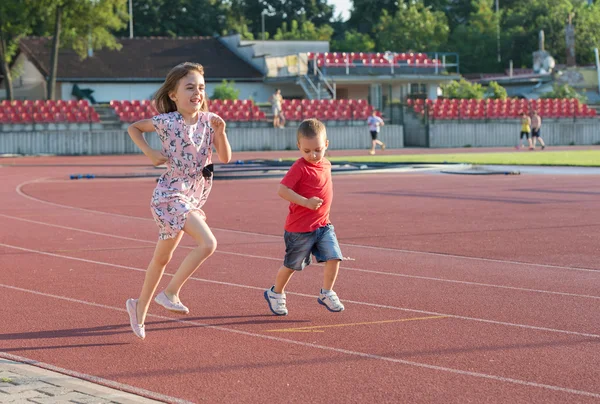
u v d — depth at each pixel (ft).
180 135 21.48
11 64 186.39
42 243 41.11
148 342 22.24
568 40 233.96
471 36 287.69
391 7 313.94
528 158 117.19
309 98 176.55
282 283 25.20
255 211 55.42
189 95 21.40
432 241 40.91
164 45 198.39
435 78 185.57
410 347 21.42
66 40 167.43
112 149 147.95
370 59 186.50
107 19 164.35
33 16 158.61
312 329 23.45
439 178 84.89
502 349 21.15
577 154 131.23
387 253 37.29
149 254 37.52
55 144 144.15
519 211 53.83
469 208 55.98
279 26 328.90
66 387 17.89
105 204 60.70
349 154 138.82
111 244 40.70
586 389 17.84
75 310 26.21
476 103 172.14
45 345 22.02
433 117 167.94
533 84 215.92
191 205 21.98
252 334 22.98
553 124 176.86
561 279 30.81
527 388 17.93
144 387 18.35
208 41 203.82
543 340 22.02
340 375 19.06
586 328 23.30
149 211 55.98
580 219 49.32
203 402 17.26
